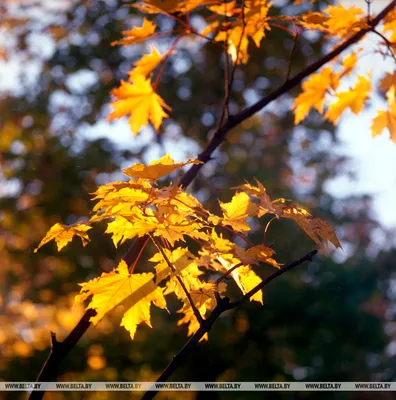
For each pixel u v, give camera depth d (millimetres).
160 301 1916
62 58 9820
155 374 8812
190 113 10188
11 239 10109
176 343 8852
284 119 10648
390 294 11227
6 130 10297
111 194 1823
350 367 9461
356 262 11289
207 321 1791
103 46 9922
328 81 3123
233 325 9164
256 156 10453
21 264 9898
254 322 9133
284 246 9477
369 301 10938
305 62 9867
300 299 9250
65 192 9703
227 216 1875
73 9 9945
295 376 9172
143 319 1913
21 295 9906
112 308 1900
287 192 10133
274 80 10320
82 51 9844
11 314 9633
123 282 1929
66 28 10062
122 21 9953
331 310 9438
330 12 2734
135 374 8836
